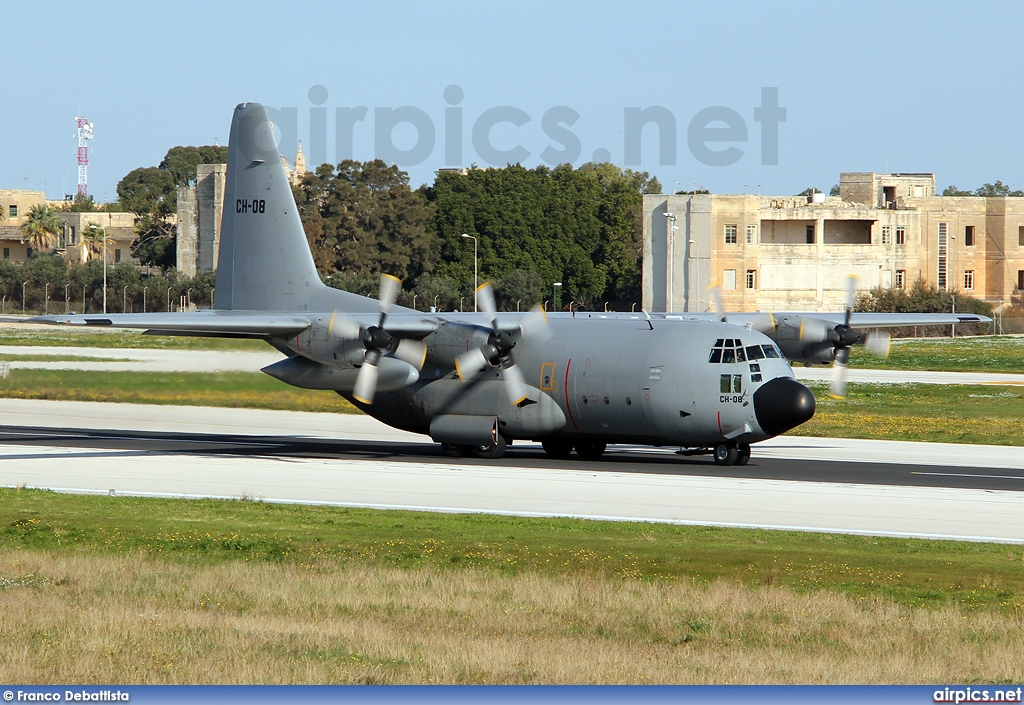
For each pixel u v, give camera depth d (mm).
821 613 57062
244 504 89688
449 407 120562
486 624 55500
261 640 52375
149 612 57438
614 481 102125
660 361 110938
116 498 92938
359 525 81000
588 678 47031
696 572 66500
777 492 95438
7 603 58906
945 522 81438
